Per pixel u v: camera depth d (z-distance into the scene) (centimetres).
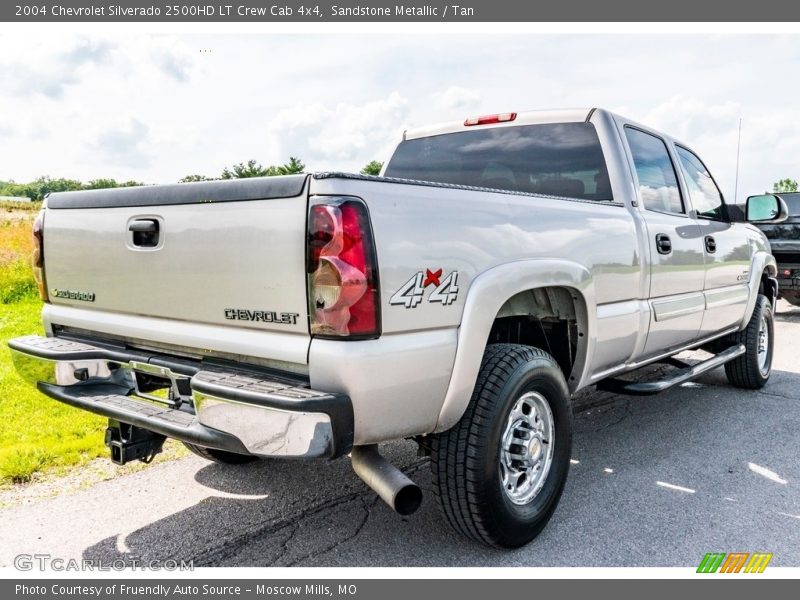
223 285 251
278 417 221
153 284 276
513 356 287
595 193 399
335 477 383
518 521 288
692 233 454
